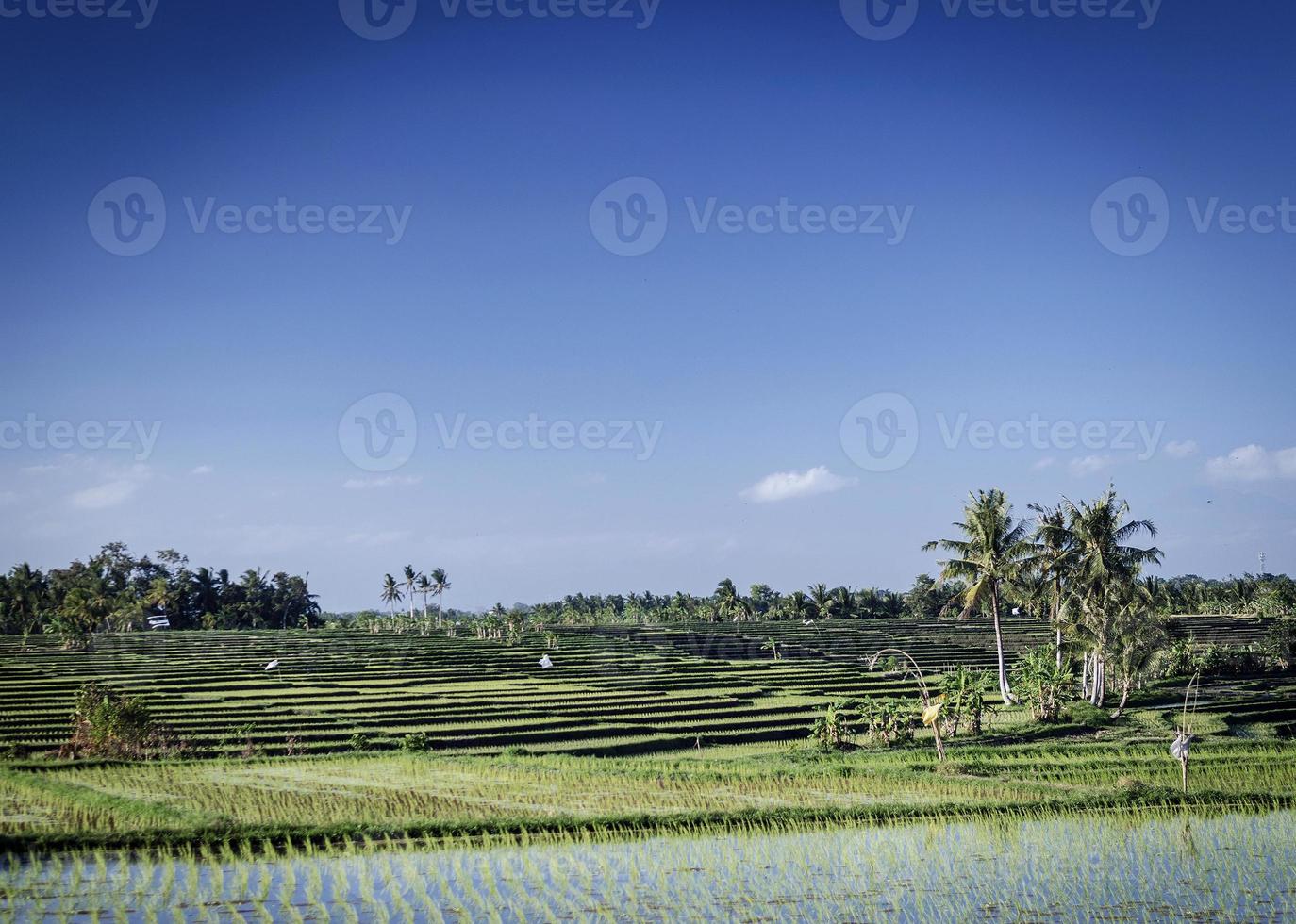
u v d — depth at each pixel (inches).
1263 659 3850.9
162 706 2684.5
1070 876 1152.8
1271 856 1241.4
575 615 7706.7
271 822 1302.9
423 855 1210.0
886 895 1077.1
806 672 4074.8
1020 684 2684.5
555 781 1675.7
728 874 1146.7
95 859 1159.6
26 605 6446.9
